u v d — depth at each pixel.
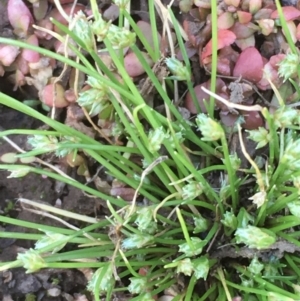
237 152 0.12
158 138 0.09
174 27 0.12
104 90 0.10
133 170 0.12
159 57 0.12
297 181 0.09
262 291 0.10
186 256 0.11
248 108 0.09
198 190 0.11
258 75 0.12
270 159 0.11
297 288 0.11
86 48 0.10
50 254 0.11
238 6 0.12
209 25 0.12
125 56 0.12
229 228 0.12
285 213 0.11
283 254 0.12
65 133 0.10
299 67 0.11
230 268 0.12
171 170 0.11
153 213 0.10
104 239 0.12
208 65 0.12
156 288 0.12
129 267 0.10
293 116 0.10
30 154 0.10
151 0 0.11
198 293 0.12
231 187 0.11
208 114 0.11
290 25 0.12
